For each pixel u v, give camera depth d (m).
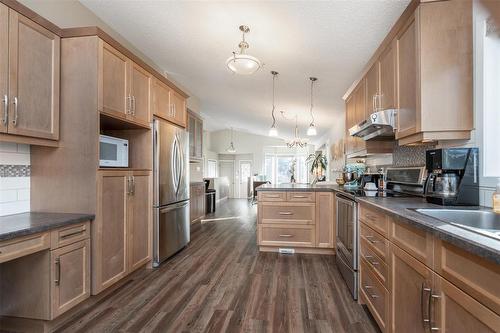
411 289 1.26
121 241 2.34
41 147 2.10
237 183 12.37
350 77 3.32
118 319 1.88
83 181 2.05
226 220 5.87
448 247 0.97
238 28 2.58
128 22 2.83
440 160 1.65
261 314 1.96
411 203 1.76
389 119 2.00
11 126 1.66
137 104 2.61
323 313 1.98
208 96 5.56
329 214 3.38
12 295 1.75
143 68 2.72
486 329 0.78
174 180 3.24
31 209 2.11
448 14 1.57
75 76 2.07
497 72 1.55
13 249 1.48
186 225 3.64
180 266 2.95
